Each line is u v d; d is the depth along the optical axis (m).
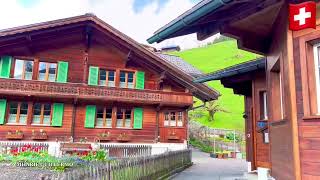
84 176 5.13
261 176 6.35
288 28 4.70
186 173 12.84
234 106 47.41
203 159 22.45
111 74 19.94
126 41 19.03
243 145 30.53
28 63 18.36
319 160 4.14
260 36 6.41
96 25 18.81
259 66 8.66
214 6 4.37
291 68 4.65
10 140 17.44
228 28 5.82
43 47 18.67
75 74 19.06
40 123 18.09
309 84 4.39
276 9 5.12
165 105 20.20
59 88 17.89
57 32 18.62
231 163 18.94
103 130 19.06
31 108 17.91
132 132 19.52
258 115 9.48
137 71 20.19
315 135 4.22
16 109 17.84
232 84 11.46
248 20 5.58
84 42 19.55
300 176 4.39
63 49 19.08
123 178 7.05
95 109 19.08
